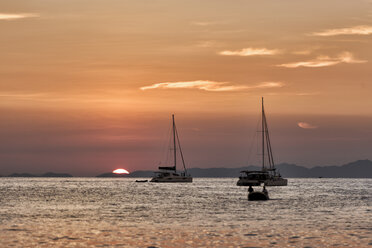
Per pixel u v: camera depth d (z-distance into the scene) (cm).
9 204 9462
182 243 4916
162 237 5234
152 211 7944
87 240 5066
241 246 4772
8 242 4931
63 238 5166
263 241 5009
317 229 5800
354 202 10244
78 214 7456
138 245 4816
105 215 7319
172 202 9994
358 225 6162
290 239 5122
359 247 4734
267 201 10206
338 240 5075
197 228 5862
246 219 6769
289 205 9225
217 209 8281
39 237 5216
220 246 4769
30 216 7119
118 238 5175
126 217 7031
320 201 10481
